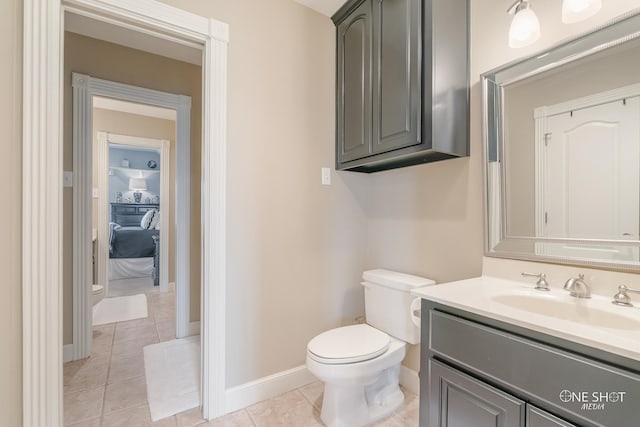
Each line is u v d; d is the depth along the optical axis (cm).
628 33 104
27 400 117
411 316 147
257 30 173
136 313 323
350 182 213
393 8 156
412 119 145
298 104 190
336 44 205
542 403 82
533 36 121
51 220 123
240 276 168
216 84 158
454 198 163
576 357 76
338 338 159
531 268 129
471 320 101
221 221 160
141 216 688
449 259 165
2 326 109
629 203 106
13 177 114
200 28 154
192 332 268
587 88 115
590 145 115
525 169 133
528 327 85
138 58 255
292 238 188
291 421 157
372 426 153
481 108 147
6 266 111
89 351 227
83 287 224
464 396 101
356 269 218
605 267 109
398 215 197
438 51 139
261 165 175
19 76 116
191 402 172
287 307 186
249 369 172
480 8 149
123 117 395
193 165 276
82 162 225
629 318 93
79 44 229
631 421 68
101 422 155
